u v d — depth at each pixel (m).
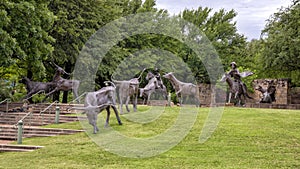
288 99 32.56
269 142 12.40
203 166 9.60
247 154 10.89
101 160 10.20
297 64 33.16
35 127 15.07
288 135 13.42
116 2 29.88
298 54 31.78
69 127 15.12
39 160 10.34
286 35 32.03
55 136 14.02
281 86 32.47
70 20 24.28
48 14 19.06
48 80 27.66
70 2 25.25
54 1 24.09
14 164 9.95
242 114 18.28
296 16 32.47
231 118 16.98
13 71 25.88
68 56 25.23
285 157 10.59
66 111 18.39
